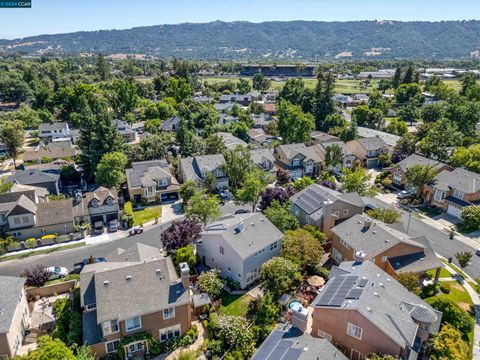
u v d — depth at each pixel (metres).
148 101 155.38
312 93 136.62
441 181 66.38
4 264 50.66
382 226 46.03
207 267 47.03
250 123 127.19
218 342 33.69
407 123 136.25
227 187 76.50
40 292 42.94
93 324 34.12
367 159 91.19
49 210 59.56
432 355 31.06
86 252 53.69
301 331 30.61
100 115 80.25
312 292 41.50
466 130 100.06
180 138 90.00
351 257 44.41
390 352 28.91
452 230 56.22
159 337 34.78
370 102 151.75
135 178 72.62
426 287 42.38
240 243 43.28
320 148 91.75
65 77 192.25
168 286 35.34
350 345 31.42
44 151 94.50
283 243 45.38
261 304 37.09
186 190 66.38
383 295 32.62
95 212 62.09
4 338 31.73
